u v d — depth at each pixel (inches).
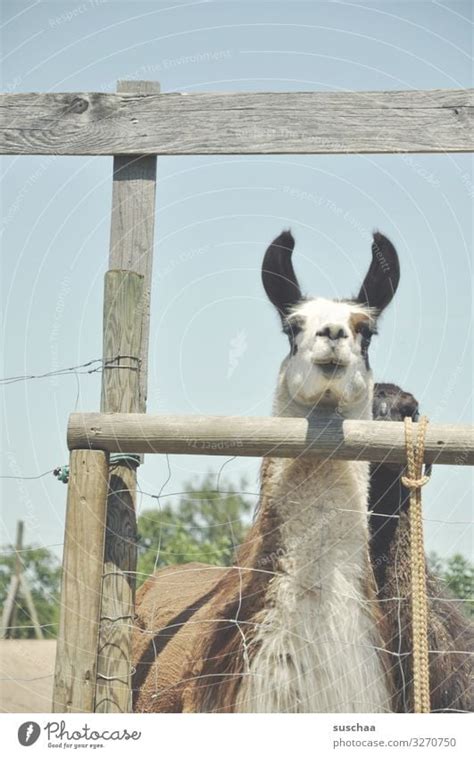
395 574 249.0
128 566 216.7
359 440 206.7
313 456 209.6
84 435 209.9
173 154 241.3
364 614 227.1
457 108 235.8
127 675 212.1
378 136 237.0
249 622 226.4
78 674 204.2
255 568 231.8
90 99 244.5
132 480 219.6
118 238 242.5
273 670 220.4
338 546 229.3
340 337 223.5
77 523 208.5
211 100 241.8
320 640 221.3
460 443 205.6
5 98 246.7
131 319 219.9
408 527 253.3
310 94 239.6
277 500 234.2
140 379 235.9
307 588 225.1
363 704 219.8
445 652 242.4
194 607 272.5
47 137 244.4
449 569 359.6
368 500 255.1
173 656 257.4
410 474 207.5
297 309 244.5
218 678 227.3
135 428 208.5
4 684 429.7
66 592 207.0
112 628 211.8
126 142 242.4
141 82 245.6
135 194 243.4
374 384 264.8
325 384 225.6
